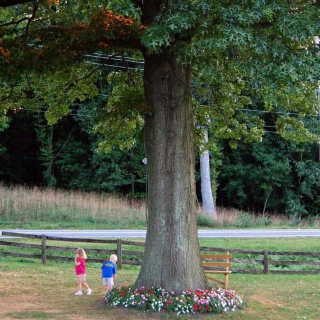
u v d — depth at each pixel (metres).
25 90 16.80
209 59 11.43
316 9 10.69
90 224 35.34
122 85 16.86
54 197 38.28
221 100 17.02
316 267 21.55
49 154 49.66
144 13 12.66
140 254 19.05
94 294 13.62
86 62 16.20
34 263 19.19
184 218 12.10
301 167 49.16
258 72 10.34
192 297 11.49
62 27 12.69
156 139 12.28
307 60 10.01
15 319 10.59
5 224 33.81
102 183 48.69
